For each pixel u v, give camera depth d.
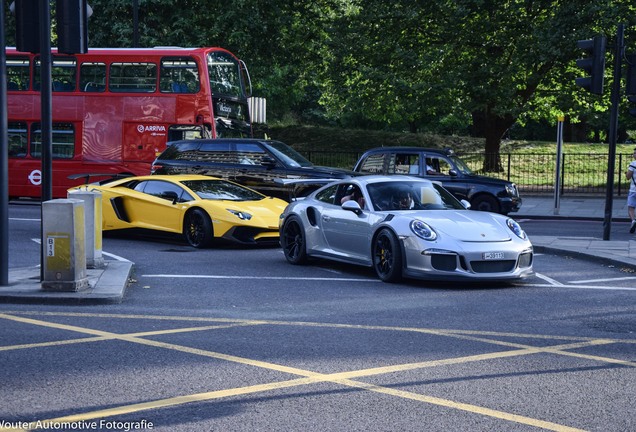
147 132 23.34
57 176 23.98
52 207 9.21
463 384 5.74
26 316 8.26
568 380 5.86
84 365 6.24
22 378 5.85
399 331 7.62
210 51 23.41
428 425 4.82
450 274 10.20
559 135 23.44
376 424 4.83
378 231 11.05
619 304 9.24
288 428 4.75
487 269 10.30
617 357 6.61
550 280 11.12
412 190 11.85
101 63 23.75
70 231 9.23
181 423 4.84
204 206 14.64
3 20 9.40
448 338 7.32
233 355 6.59
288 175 18.64
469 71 32.72
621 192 31.27
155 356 6.55
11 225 17.86
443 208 11.63
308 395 5.44
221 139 19.81
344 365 6.27
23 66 24.53
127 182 15.99
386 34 34.25
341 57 34.25
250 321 8.08
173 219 15.05
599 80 14.43
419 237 10.44
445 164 20.75
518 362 6.41
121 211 15.75
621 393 5.54
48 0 9.66
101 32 33.62
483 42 33.19
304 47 37.09
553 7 32.50
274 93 47.78
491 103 34.16
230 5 34.22
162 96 23.25
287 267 12.41
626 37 30.22
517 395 5.47
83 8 9.80
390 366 6.24
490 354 6.68
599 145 42.97
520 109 32.16
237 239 14.42
